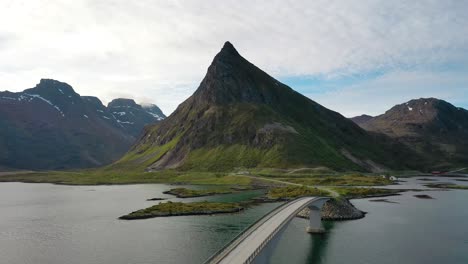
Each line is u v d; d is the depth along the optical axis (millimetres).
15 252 81938
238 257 44000
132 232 98625
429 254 75375
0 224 111938
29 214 130125
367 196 166250
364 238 87688
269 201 151625
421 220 109250
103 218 120188
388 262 70312
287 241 85125
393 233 92312
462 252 76750
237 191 198000
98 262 74438
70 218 121125
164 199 169875
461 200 153500
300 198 101938
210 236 92812
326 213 112312
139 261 74562
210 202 141875
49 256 78875
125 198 175500
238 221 110688
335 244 82375
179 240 89375
